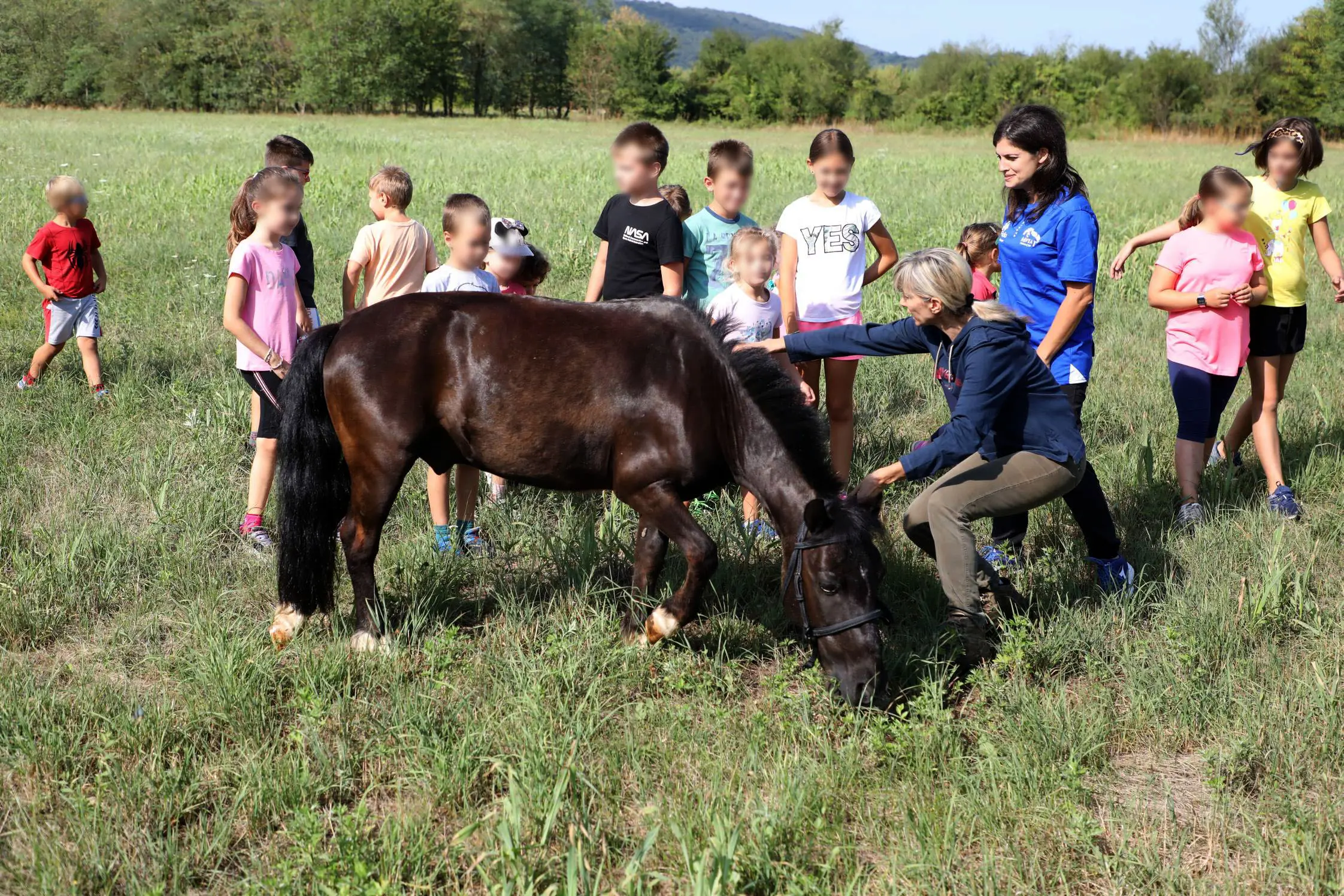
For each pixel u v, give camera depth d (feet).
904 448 20.58
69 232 21.34
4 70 220.84
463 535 16.37
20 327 26.50
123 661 13.03
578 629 13.64
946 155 111.65
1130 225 47.01
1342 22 161.68
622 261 17.08
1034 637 13.47
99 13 224.94
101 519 16.38
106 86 221.25
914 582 15.30
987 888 9.14
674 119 248.73
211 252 36.52
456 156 87.25
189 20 226.17
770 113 228.02
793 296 17.57
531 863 9.26
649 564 13.92
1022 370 12.32
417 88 240.53
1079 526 16.20
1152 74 181.16
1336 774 10.89
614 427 12.73
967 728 11.80
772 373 12.21
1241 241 16.88
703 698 12.17
